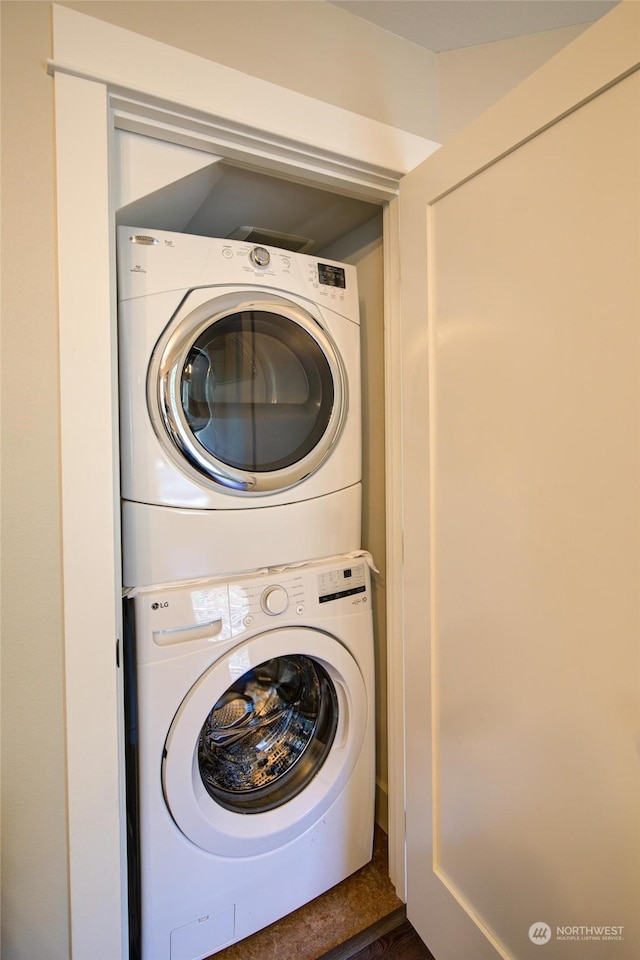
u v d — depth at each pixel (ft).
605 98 2.40
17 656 2.91
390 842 4.63
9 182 2.76
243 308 3.80
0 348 2.79
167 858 3.56
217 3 3.24
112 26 2.92
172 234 3.61
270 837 3.96
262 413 4.05
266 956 3.97
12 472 2.85
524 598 3.00
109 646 3.06
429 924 3.98
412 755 4.15
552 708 2.84
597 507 2.54
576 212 2.57
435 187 3.59
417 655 4.03
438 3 3.63
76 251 2.88
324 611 4.19
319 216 4.98
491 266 3.14
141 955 3.57
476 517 3.36
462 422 3.45
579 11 3.68
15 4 2.75
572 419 2.65
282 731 4.42
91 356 2.94
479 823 3.44
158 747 3.49
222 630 3.72
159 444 3.57
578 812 2.70
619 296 2.39
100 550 3.01
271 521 4.04
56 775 3.02
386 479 4.55
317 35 3.60
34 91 2.79
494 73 4.08
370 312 5.12
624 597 2.42
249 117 3.32
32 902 3.01
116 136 3.24
